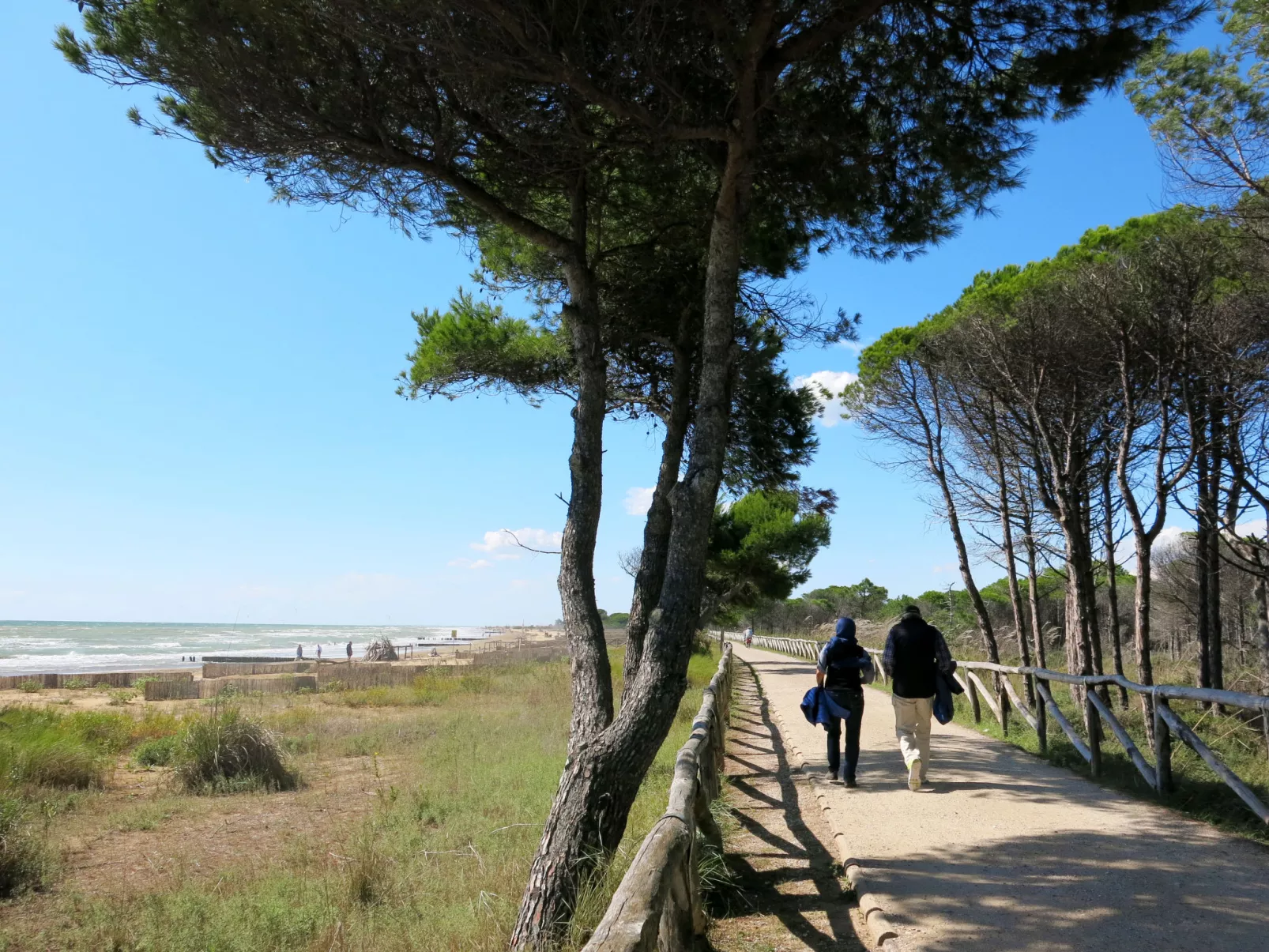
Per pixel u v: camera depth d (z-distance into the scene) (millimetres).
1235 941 3633
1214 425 10766
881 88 6539
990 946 3740
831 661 8102
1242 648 17609
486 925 4949
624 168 7125
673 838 3623
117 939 5781
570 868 4758
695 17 5211
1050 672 9055
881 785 7793
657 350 8789
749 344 9078
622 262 8258
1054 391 13211
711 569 24484
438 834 8156
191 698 26734
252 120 5820
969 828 5965
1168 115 7898
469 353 10359
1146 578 9680
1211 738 8367
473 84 5512
